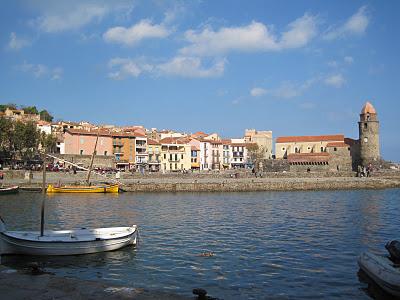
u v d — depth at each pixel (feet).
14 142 387.96
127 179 374.84
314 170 581.94
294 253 107.65
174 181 366.02
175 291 77.30
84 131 479.82
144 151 529.86
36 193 301.43
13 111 540.52
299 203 249.34
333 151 582.76
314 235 134.31
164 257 102.37
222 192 342.03
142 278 85.20
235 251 109.81
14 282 64.59
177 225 155.84
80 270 90.58
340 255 105.50
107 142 492.13
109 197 284.20
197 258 101.60
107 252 105.91
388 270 74.74
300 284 81.35
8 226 151.53
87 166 439.22
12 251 100.37
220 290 77.82
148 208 216.95
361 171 458.09
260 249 112.47
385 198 288.10
